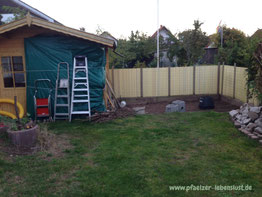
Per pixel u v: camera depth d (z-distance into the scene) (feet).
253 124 20.26
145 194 11.98
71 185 12.80
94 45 26.78
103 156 16.49
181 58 62.03
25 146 17.08
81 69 26.61
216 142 18.84
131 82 42.04
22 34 26.32
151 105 39.47
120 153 16.93
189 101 42.70
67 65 25.90
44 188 12.42
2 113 26.25
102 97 27.96
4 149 16.39
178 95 42.88
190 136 20.53
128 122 25.59
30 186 12.60
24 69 26.99
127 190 12.30
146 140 19.72
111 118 26.53
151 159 15.99
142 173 14.05
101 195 11.89
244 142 18.53
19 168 14.47
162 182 13.04
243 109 24.39
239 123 22.72
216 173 14.01
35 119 25.64
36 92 26.55
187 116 27.86
